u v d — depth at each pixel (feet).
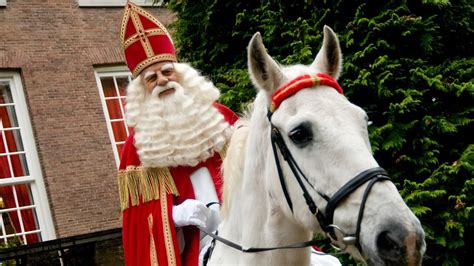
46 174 33.99
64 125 34.96
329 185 7.03
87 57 36.35
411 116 19.60
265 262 8.30
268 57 7.90
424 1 20.13
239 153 9.03
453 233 18.80
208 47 24.54
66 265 29.94
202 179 10.94
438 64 21.34
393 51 20.04
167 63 11.86
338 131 7.09
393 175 19.39
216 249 9.39
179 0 24.56
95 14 37.19
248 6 23.43
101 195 34.88
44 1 36.17
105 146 35.60
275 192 7.90
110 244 30.27
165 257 10.16
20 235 33.65
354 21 19.92
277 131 7.68
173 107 11.27
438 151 19.15
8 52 34.76
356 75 20.01
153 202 10.61
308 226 7.43
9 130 34.60
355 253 7.00
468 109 19.66
